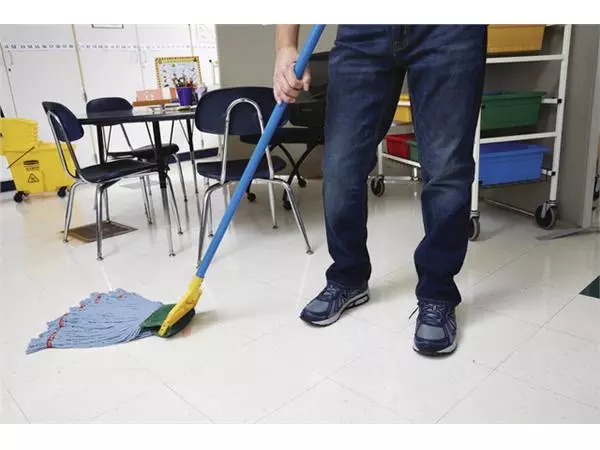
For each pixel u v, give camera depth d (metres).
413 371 1.24
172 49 4.64
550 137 2.31
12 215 3.11
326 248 2.20
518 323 1.44
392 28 1.22
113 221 2.83
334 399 1.15
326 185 1.42
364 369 1.26
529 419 1.06
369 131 1.36
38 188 3.53
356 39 1.29
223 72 3.33
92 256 2.23
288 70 1.32
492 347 1.32
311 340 1.41
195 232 2.53
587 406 1.09
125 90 4.41
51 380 1.27
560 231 2.22
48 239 2.53
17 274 2.04
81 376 1.28
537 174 2.23
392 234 2.31
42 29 3.88
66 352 1.40
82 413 1.14
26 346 1.44
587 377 1.18
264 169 2.11
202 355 1.36
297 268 1.96
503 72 2.53
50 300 1.77
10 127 3.37
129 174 2.17
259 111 1.96
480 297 1.62
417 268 1.38
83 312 1.60
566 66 2.14
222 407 1.14
